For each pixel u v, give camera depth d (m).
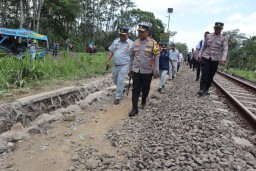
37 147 4.31
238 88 12.71
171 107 7.02
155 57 6.22
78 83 7.98
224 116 6.30
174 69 14.05
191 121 5.55
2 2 41.16
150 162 3.72
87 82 8.41
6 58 8.05
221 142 4.46
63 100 6.29
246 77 23.16
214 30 8.20
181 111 6.47
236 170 3.54
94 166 3.72
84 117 5.89
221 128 5.20
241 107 6.70
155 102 7.72
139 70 6.26
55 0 43.41
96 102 7.13
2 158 3.92
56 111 5.80
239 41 64.06
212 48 8.30
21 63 7.58
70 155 4.11
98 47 48.91
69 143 4.52
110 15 66.56
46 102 5.67
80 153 4.16
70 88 6.69
